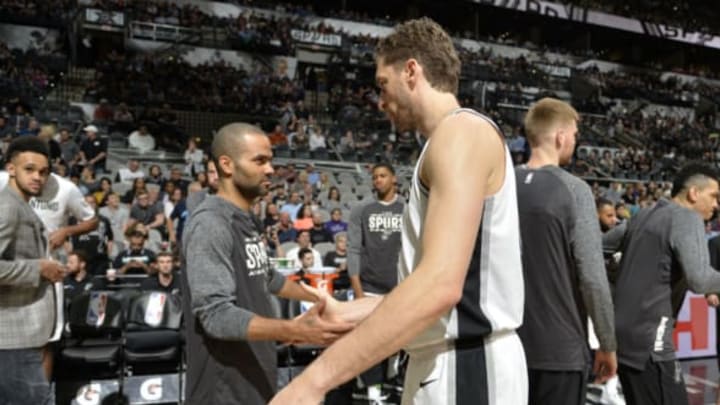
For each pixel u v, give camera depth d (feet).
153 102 46.14
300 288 6.04
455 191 2.76
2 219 6.73
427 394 3.23
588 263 5.52
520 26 78.18
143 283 14.49
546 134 6.26
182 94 47.62
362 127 49.47
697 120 72.74
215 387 5.01
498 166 3.15
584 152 54.29
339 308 4.26
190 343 5.17
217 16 55.36
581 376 5.47
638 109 69.26
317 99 56.03
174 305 11.85
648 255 6.76
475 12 72.28
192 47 52.13
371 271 11.16
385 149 45.88
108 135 38.24
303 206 25.09
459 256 2.62
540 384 5.43
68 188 9.43
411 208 3.19
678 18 79.56
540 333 5.42
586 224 5.56
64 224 9.47
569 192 5.61
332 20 61.16
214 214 5.09
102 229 21.18
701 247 6.42
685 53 85.05
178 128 42.42
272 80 53.31
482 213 3.13
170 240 22.18
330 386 2.58
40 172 7.43
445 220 2.69
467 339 3.20
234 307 4.74
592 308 5.59
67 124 38.17
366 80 58.70
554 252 5.49
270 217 23.30
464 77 59.31
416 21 3.46
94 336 11.78
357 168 41.98
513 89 59.98
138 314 11.63
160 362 11.76
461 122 3.01
